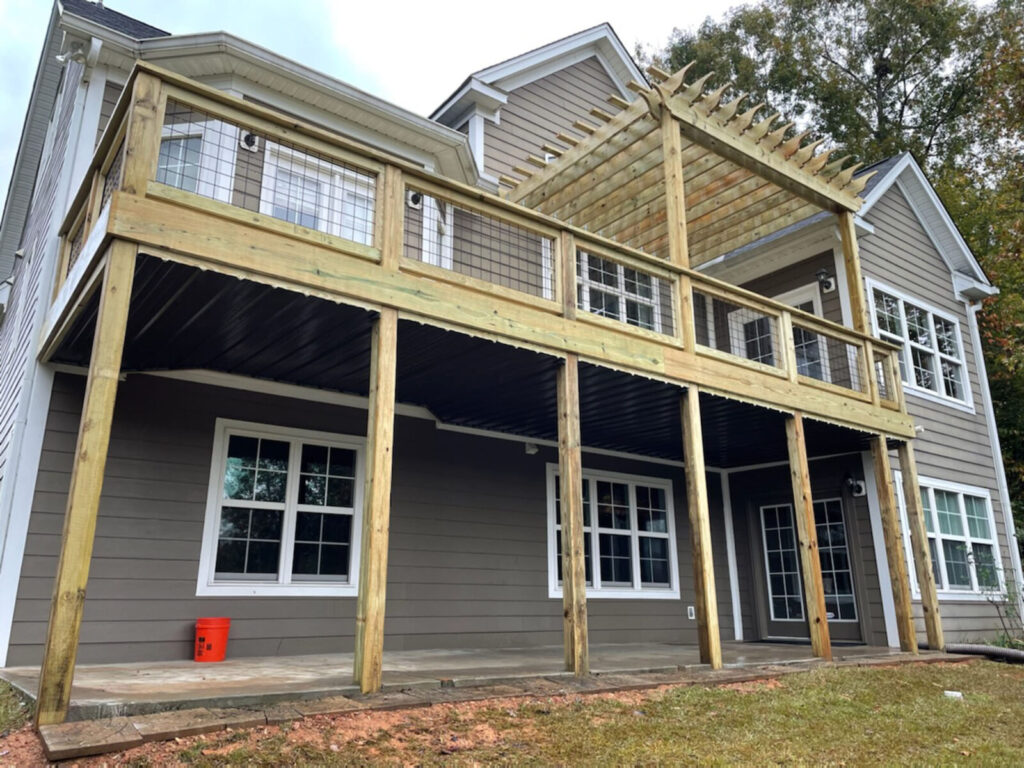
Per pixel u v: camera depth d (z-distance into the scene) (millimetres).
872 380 8844
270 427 7141
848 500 9812
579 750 3826
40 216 8680
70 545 3453
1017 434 15266
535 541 8859
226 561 6719
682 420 6758
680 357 6750
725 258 11156
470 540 8312
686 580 10367
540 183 9609
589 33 11922
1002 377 15672
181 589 6375
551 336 5809
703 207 10820
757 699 5277
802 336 10594
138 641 6082
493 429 8852
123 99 4328
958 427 11461
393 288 4945
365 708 3975
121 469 6301
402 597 7668
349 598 7266
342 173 7805
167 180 6883
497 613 8297
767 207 10039
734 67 24250
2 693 4391
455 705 4305
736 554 11039
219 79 7598
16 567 5637
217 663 5906
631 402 7496
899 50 22844
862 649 8594
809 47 23656
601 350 6125
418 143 8891
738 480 11250
